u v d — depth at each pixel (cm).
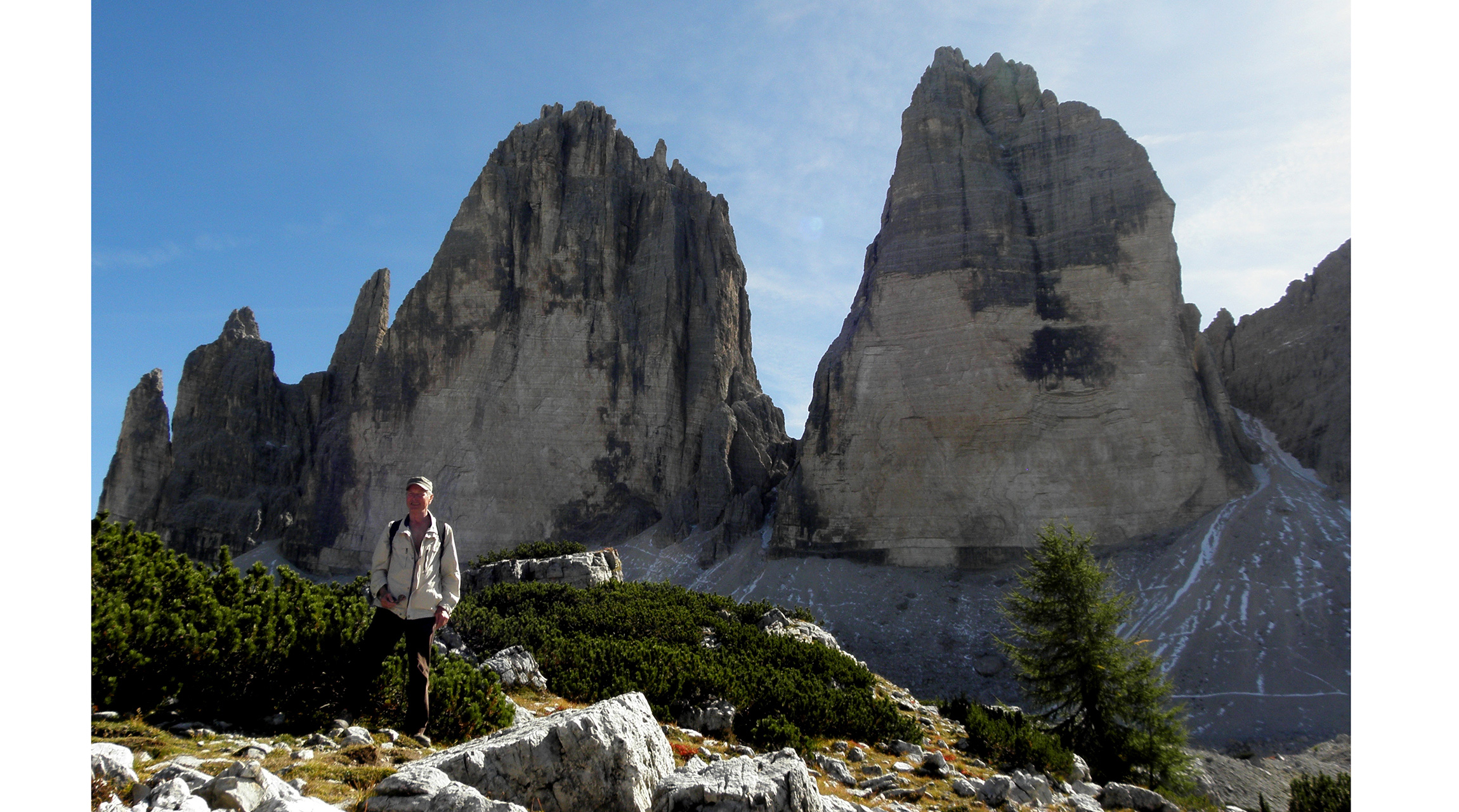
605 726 764
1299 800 1936
